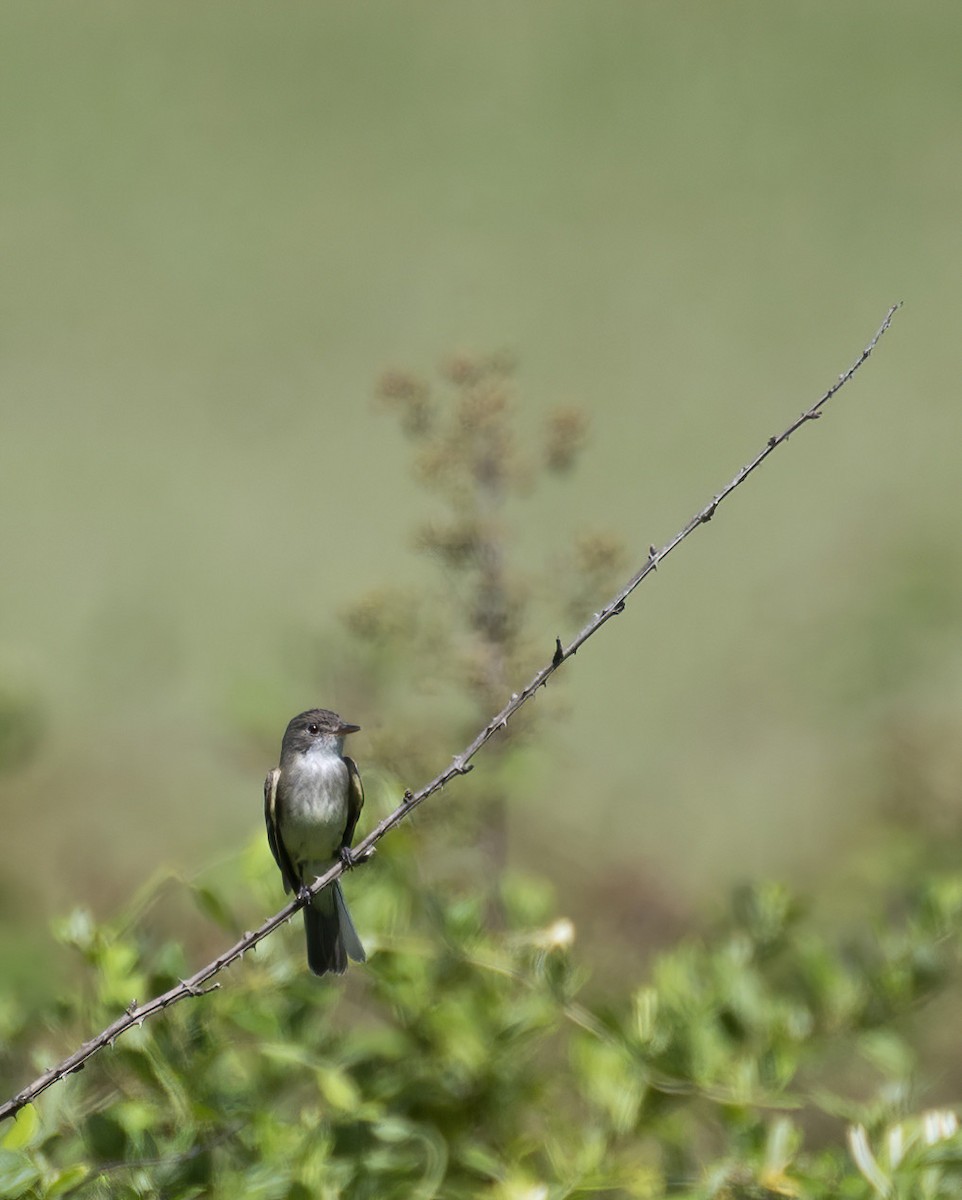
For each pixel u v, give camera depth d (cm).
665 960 817
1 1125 694
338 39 3941
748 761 1459
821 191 3247
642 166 3434
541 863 1087
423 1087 739
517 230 3206
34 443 2408
